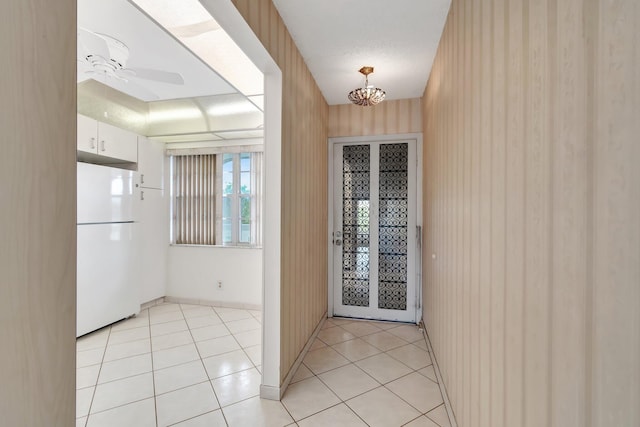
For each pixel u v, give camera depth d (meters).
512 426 1.00
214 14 1.47
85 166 3.15
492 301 1.19
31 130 0.61
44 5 0.62
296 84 2.44
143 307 4.09
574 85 0.66
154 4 1.66
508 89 1.02
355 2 1.92
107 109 3.52
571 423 0.67
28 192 0.61
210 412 1.96
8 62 0.57
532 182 0.85
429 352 2.83
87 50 2.11
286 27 2.18
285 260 2.22
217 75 2.67
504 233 1.06
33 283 0.62
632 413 0.49
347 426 1.83
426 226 3.20
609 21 0.55
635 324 0.48
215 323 3.59
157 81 2.79
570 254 0.67
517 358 0.96
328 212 3.80
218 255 4.25
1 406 0.57
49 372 0.65
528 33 0.88
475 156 1.41
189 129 3.88
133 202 3.72
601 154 0.57
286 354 2.25
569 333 0.68
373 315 3.75
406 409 2.00
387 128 3.63
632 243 0.49
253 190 4.18
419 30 2.22
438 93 2.44
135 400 2.09
